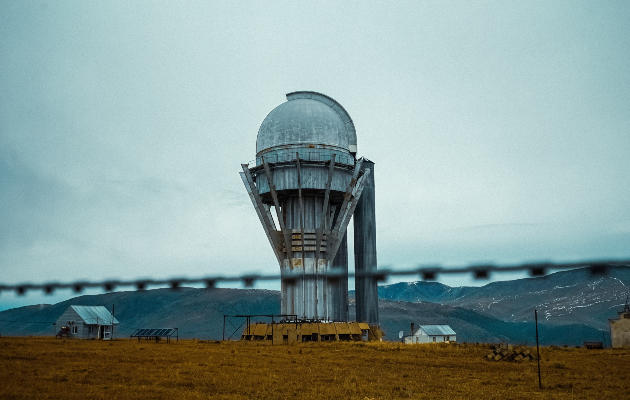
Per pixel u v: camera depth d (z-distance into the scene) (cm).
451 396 2764
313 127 8588
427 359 4831
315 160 8306
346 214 8475
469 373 3838
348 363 4369
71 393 2542
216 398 2531
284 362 4319
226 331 19562
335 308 8888
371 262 9300
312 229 8225
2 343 5475
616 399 2781
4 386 2684
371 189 9606
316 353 5256
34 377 3064
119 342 6412
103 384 2894
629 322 8044
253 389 2838
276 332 7625
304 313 7956
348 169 8706
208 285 1664
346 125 9300
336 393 2764
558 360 4972
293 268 8031
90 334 8300
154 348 5409
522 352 4856
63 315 8394
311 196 8506
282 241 8262
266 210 8356
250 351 5325
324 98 9394
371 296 9156
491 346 6031
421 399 2648
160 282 1620
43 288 1582
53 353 4506
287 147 8525
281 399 2569
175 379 3127
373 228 9512
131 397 2489
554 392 3005
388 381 3294
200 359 4366
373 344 6494
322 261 8200
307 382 3155
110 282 1658
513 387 3184
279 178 8400
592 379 3603
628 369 4250
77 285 1620
